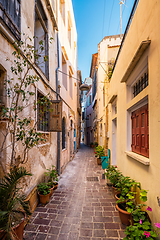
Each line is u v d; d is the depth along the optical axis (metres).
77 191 4.60
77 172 6.90
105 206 3.62
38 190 3.78
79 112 19.25
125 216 2.79
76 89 14.91
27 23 3.36
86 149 17.86
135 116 3.25
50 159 5.13
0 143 2.44
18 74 2.88
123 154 3.88
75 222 2.97
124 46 3.78
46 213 3.31
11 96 2.60
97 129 14.67
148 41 2.15
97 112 14.51
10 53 2.60
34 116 3.71
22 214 2.43
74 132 13.08
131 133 3.56
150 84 2.16
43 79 4.32
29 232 2.68
